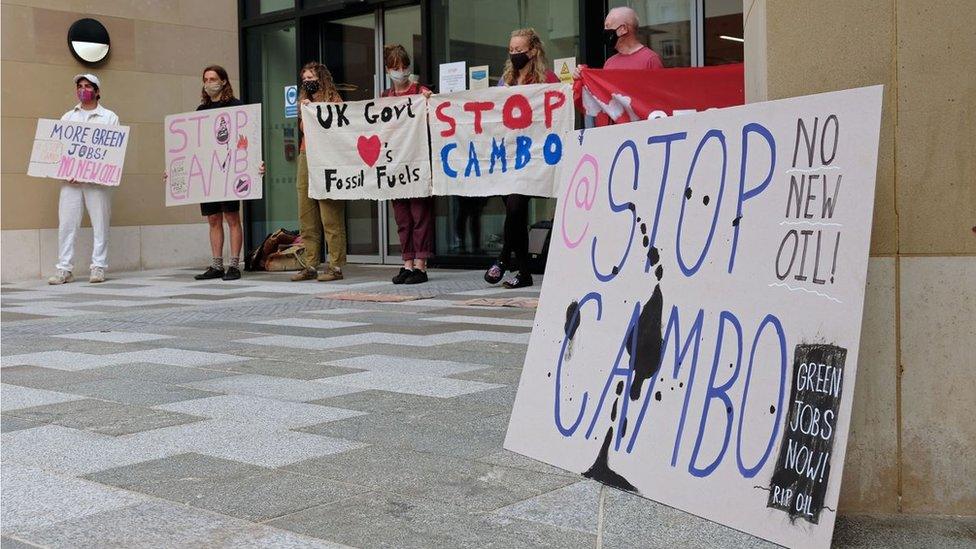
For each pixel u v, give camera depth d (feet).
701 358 9.29
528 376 11.09
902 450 10.73
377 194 34.88
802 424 8.42
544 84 31.07
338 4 43.57
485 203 39.78
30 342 24.18
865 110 8.48
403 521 11.05
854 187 8.45
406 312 28.12
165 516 11.31
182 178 39.73
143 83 45.27
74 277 42.86
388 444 14.17
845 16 10.80
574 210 11.02
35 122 42.19
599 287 10.47
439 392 17.49
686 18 34.24
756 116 9.26
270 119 47.65
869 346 10.70
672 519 11.07
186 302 32.09
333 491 12.10
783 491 8.43
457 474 12.75
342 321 26.63
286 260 42.70
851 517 10.75
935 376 10.60
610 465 9.86
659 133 10.12
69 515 11.41
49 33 42.47
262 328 25.67
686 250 9.64
